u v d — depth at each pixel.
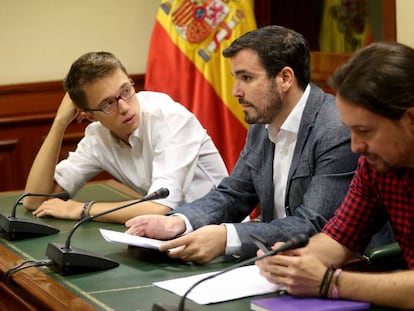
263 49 2.08
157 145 2.60
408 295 1.53
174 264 1.97
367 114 1.45
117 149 2.75
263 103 2.09
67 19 4.15
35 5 4.09
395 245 1.81
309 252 1.75
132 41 4.27
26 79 4.14
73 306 1.64
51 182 2.77
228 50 2.13
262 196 2.25
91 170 2.82
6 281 1.95
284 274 1.62
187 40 3.79
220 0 3.76
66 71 4.20
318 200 2.01
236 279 1.78
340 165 2.02
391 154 1.49
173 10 3.80
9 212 2.68
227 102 3.75
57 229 2.37
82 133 4.19
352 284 1.57
